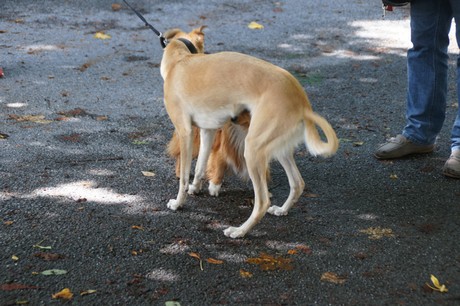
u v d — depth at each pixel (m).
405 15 9.04
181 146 3.85
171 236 3.54
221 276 3.16
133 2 9.27
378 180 4.33
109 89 5.99
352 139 5.03
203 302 2.94
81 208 3.79
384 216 3.84
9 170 4.26
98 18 8.44
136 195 4.03
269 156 3.48
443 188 4.22
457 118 4.43
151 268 3.21
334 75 6.59
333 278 3.17
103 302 2.91
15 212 3.70
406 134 4.66
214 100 3.67
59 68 6.49
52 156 4.52
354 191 4.16
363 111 5.64
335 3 9.70
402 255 3.39
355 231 3.65
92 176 4.25
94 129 5.05
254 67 3.56
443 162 4.63
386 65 6.95
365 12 9.18
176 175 4.30
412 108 4.63
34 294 2.94
